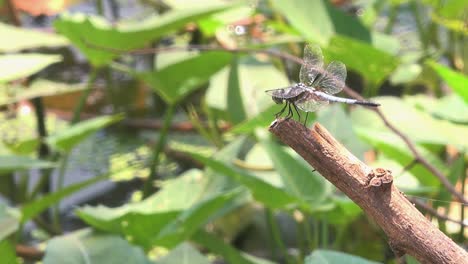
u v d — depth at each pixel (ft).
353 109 3.11
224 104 3.46
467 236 2.89
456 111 2.86
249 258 2.49
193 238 2.50
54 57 2.76
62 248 2.23
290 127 1.17
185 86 3.03
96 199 3.74
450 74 2.48
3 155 2.59
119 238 2.29
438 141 2.72
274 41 3.70
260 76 3.43
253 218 3.40
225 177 2.59
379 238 2.97
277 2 3.40
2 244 2.35
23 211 2.43
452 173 2.61
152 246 2.46
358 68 3.12
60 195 2.44
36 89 3.39
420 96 3.66
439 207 2.71
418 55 3.78
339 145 1.17
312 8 3.41
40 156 3.90
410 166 2.33
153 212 2.31
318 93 1.36
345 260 1.77
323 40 3.25
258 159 3.04
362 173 1.15
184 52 3.51
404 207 1.14
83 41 2.86
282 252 3.14
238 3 3.02
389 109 3.06
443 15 3.48
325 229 2.72
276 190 2.22
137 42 2.89
